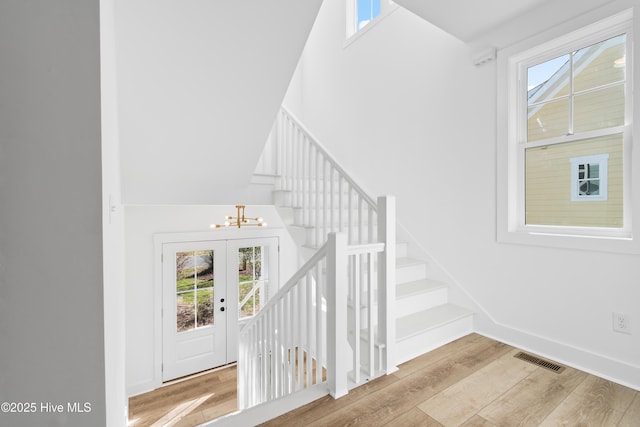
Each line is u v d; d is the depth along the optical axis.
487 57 2.27
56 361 0.54
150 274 3.87
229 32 1.66
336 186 3.59
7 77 0.51
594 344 1.77
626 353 1.65
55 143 0.54
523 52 2.07
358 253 1.71
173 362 4.02
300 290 1.88
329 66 4.22
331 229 2.43
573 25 1.80
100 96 0.56
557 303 1.93
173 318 4.02
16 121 0.52
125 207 3.73
